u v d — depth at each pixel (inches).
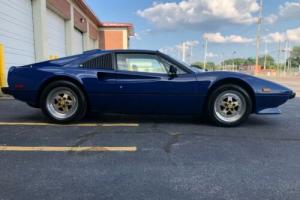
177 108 197.3
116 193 103.4
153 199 99.7
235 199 100.1
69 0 727.1
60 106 199.2
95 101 197.6
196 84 192.9
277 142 164.1
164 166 127.3
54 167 125.1
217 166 128.0
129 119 220.1
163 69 197.2
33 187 107.1
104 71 196.2
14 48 433.1
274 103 195.5
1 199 98.6
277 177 117.5
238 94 195.0
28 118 217.9
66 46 740.7
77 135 172.6
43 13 525.3
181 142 161.6
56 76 195.6
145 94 193.9
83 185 109.1
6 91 201.2
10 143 156.3
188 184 110.7
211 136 174.6
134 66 198.4
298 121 221.1
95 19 1124.5
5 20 400.5
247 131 187.6
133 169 123.8
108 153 142.6
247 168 126.2
